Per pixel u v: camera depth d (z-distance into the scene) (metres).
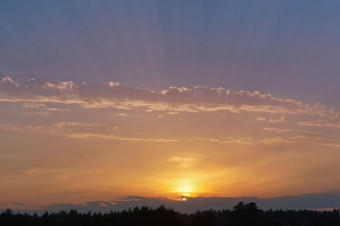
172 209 66.06
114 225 62.41
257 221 71.69
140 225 62.66
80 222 64.81
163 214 64.38
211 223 66.75
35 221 65.12
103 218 64.38
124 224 62.56
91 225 62.94
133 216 63.47
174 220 64.62
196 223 66.12
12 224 62.41
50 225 64.38
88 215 65.25
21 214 65.88
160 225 63.06
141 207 64.88
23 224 64.06
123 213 64.38
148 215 63.72
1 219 61.94
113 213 65.31
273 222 72.31
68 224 64.44
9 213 63.69
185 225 66.44
